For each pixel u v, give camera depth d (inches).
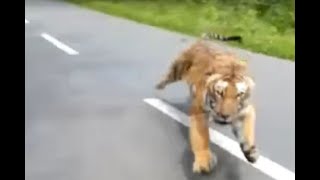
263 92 210.8
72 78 241.0
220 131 160.4
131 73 249.4
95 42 346.6
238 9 438.3
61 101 201.8
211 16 444.8
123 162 139.5
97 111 187.8
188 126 169.0
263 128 165.0
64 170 135.1
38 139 158.4
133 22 454.9
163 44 334.0
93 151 148.1
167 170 133.3
